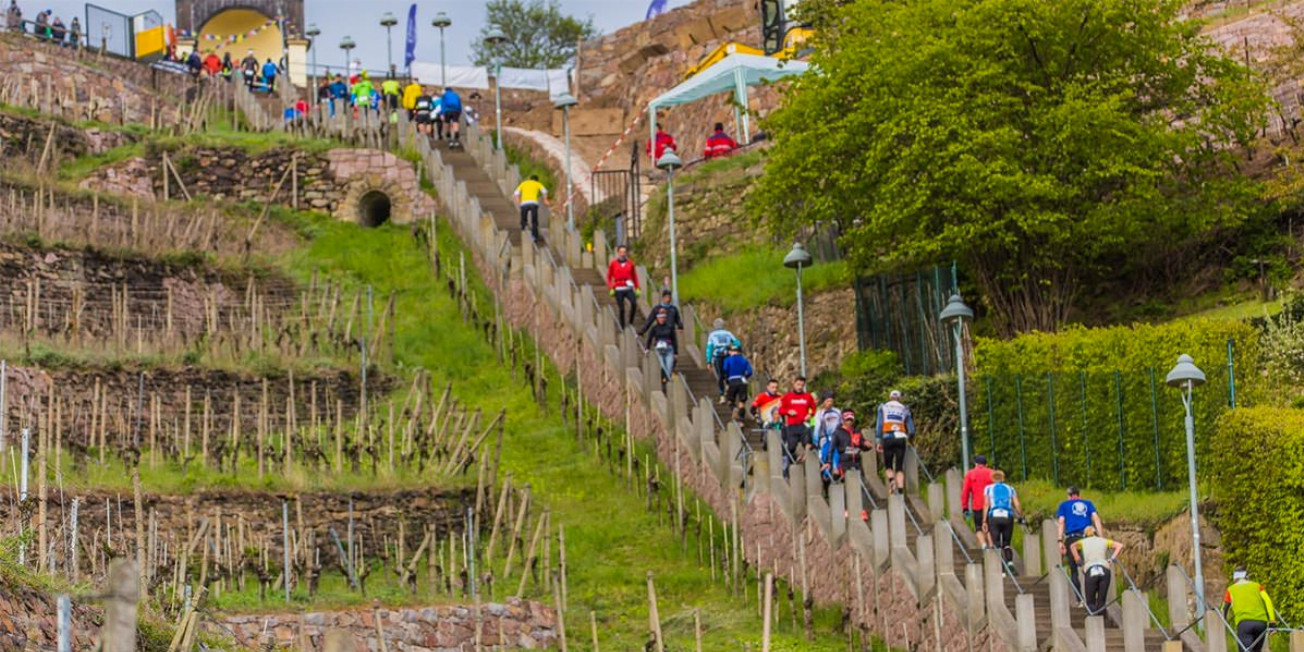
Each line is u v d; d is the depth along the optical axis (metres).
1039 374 53.53
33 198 66.44
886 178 59.88
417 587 47.69
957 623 44.59
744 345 65.62
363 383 56.72
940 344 58.72
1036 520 50.72
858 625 46.78
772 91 87.94
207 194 74.12
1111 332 53.16
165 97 88.50
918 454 54.62
